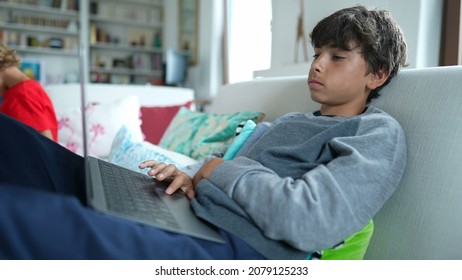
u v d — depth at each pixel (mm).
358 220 677
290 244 661
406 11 1359
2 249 493
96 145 1872
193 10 4180
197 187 786
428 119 832
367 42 858
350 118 835
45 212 511
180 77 4020
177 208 741
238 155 1013
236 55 3385
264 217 657
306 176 693
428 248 761
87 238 530
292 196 645
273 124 1050
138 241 579
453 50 1352
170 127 1753
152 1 5035
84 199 802
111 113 1950
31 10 4582
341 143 745
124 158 1249
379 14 923
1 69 1699
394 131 792
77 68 4844
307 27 1674
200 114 1663
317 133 879
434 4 1361
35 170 819
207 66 3887
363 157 714
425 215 776
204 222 716
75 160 941
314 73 892
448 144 778
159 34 5172
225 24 3531
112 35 5004
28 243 498
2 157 813
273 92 1393
